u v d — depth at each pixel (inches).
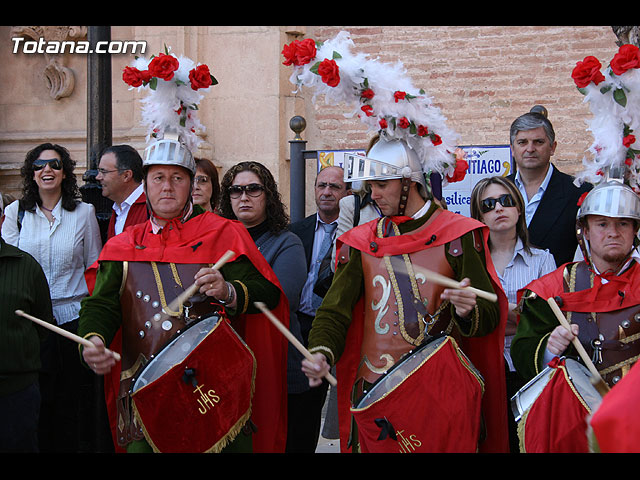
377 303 167.5
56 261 223.1
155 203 178.4
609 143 176.7
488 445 170.6
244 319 186.4
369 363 166.9
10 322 187.8
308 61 173.9
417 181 169.8
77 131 403.9
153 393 163.5
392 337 164.7
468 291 153.9
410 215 171.6
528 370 165.9
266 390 186.1
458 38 363.3
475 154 266.7
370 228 173.0
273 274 183.3
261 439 185.9
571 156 354.3
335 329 167.0
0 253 191.3
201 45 379.9
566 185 214.4
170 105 188.1
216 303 174.7
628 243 160.6
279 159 373.1
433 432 157.8
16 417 188.4
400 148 169.9
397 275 166.7
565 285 166.2
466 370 160.7
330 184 233.8
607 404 90.2
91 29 253.3
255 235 207.2
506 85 359.9
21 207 228.1
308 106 381.4
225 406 168.4
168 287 173.9
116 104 387.2
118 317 175.8
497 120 361.1
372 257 169.8
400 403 157.8
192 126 191.9
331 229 234.4
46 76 406.0
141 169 243.9
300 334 208.7
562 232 210.5
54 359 220.1
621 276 162.1
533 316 167.8
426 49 366.3
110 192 241.0
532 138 212.7
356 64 170.2
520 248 198.4
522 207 197.8
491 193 197.2
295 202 289.7
